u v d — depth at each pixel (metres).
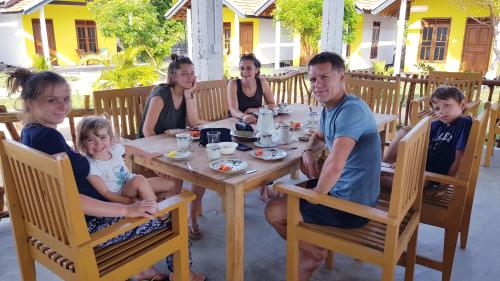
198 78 5.18
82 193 1.86
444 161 2.52
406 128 2.64
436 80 5.18
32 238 1.84
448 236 2.25
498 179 3.97
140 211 1.70
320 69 1.94
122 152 2.18
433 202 2.30
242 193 1.96
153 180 2.46
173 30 15.27
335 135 1.92
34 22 16.94
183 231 1.92
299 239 2.02
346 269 2.49
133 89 3.41
